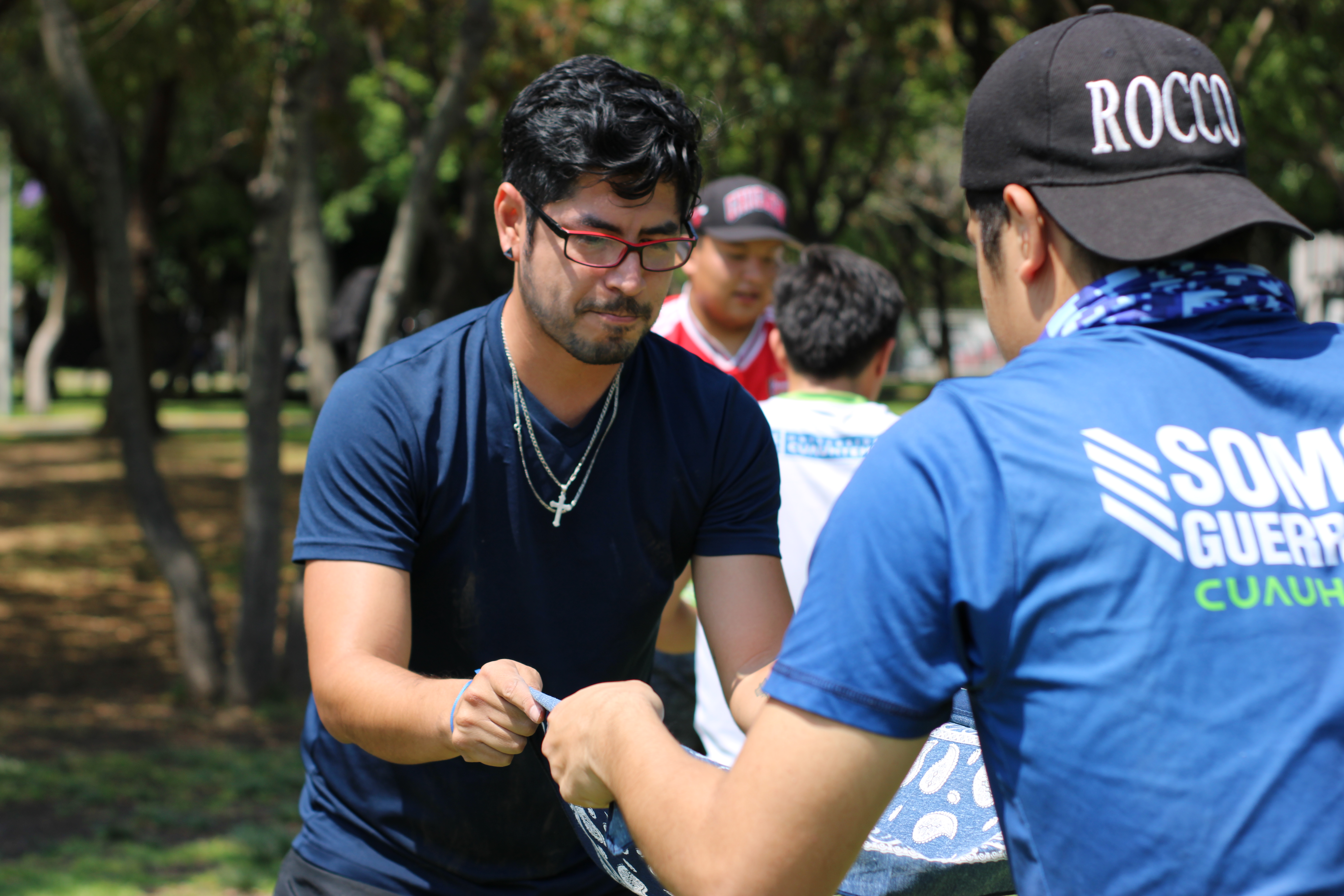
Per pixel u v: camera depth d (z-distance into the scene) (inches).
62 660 360.5
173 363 1668.3
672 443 82.8
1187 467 49.6
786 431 117.3
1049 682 48.4
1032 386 52.1
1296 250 1235.2
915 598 49.8
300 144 301.3
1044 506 48.9
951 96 509.4
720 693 119.6
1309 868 46.2
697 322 170.6
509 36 459.5
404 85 564.4
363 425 76.7
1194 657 47.5
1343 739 47.5
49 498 681.0
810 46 500.4
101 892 184.1
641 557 83.4
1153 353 52.7
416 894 84.0
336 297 421.7
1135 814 47.1
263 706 318.7
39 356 1229.7
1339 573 49.5
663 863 53.9
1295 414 51.6
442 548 79.8
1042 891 49.3
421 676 71.0
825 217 915.4
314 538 76.3
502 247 77.8
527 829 84.7
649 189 70.7
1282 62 469.1
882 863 63.1
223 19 377.1
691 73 481.7
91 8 396.5
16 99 686.5
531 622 82.0
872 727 49.6
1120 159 54.1
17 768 257.6
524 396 79.4
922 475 50.7
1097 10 57.9
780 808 50.1
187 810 234.5
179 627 327.3
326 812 86.9
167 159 762.8
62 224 750.5
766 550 84.7
